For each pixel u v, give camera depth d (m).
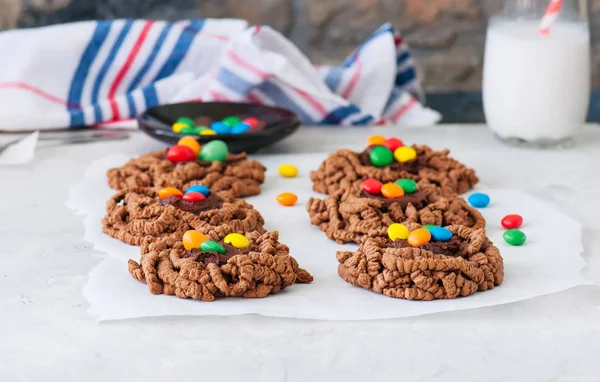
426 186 0.91
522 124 1.05
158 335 0.73
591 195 0.95
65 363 0.71
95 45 1.14
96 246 0.84
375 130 1.14
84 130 1.12
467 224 0.87
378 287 0.77
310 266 0.81
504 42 1.04
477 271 0.77
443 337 0.73
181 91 1.13
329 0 1.30
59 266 0.81
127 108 1.12
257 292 0.76
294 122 1.04
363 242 0.80
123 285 0.78
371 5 1.31
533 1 1.04
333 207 0.88
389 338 0.73
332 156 0.96
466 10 1.30
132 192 0.90
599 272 0.81
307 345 0.72
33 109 1.11
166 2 1.30
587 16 1.04
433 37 1.31
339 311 0.75
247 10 1.31
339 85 1.15
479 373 0.70
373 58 1.15
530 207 0.92
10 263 0.82
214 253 0.77
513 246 0.85
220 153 0.97
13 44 1.13
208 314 0.74
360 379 0.70
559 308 0.76
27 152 1.02
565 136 1.05
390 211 0.87
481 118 1.26
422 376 0.70
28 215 0.90
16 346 0.72
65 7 1.29
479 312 0.76
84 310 0.75
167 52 1.15
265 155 1.05
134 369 0.70
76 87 1.14
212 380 0.69
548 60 1.03
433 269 0.76
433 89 1.33
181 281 0.76
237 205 0.88
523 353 0.72
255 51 1.10
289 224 0.89
